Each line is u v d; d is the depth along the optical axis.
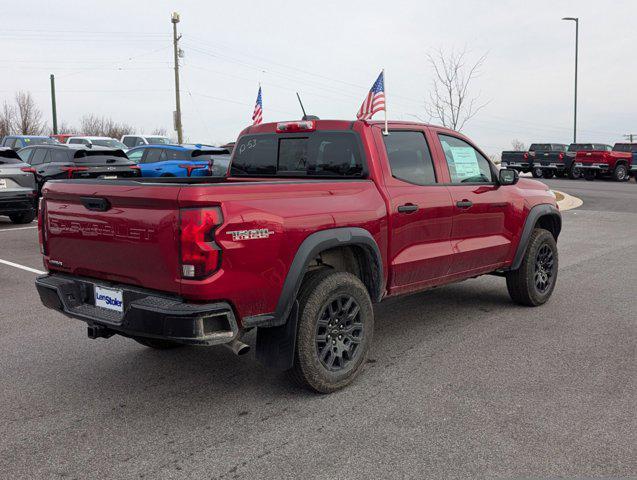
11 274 8.23
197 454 3.34
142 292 3.70
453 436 3.52
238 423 3.72
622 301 6.68
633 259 9.36
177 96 38.12
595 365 4.67
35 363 4.82
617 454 3.30
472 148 5.67
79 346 5.24
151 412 3.90
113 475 3.13
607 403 3.95
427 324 5.83
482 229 5.59
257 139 5.37
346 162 4.73
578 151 31.55
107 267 3.89
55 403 4.05
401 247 4.73
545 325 5.78
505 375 4.47
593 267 8.69
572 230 13.05
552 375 4.46
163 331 3.48
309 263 4.04
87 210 3.96
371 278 4.53
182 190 3.40
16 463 3.26
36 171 13.78
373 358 4.88
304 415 3.83
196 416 3.83
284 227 3.77
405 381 4.38
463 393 4.14
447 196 5.14
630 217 15.51
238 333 3.69
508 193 5.92
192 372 4.61
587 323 5.83
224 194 3.50
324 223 4.02
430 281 5.14
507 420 3.72
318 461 3.25
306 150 5.00
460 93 19.81
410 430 3.60
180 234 3.41
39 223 4.44
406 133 4.98
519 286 6.29
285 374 4.10
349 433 3.57
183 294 3.49
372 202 4.45
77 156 14.10
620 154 30.05
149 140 26.59
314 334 3.97
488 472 3.12
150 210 3.57
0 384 4.38
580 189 25.06
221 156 16.89
